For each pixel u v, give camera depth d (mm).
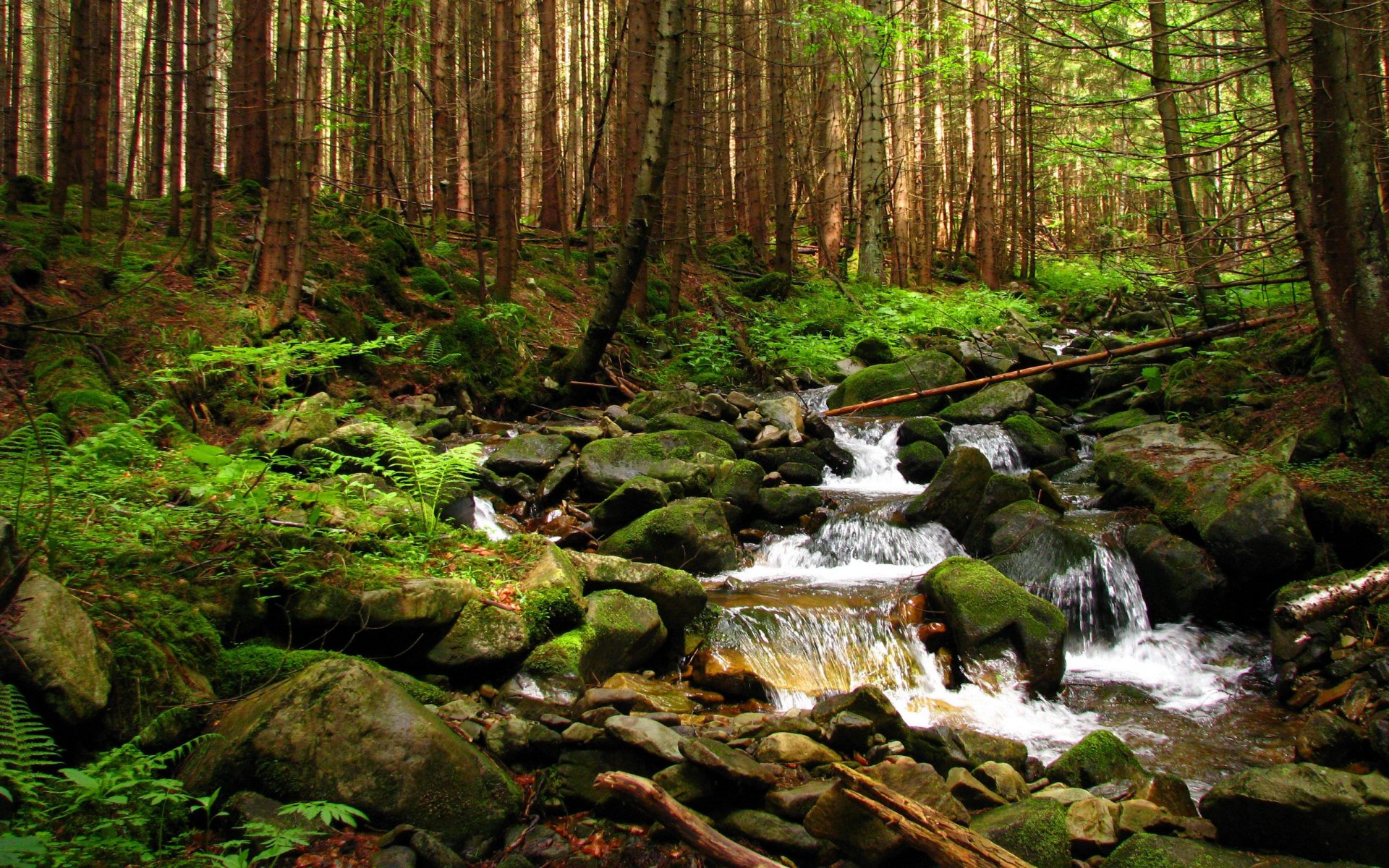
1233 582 6234
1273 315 10570
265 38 13109
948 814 3668
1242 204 8367
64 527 4199
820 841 3545
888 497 8469
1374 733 4414
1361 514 6086
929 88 22734
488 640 4652
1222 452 7434
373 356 9539
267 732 3402
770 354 13859
